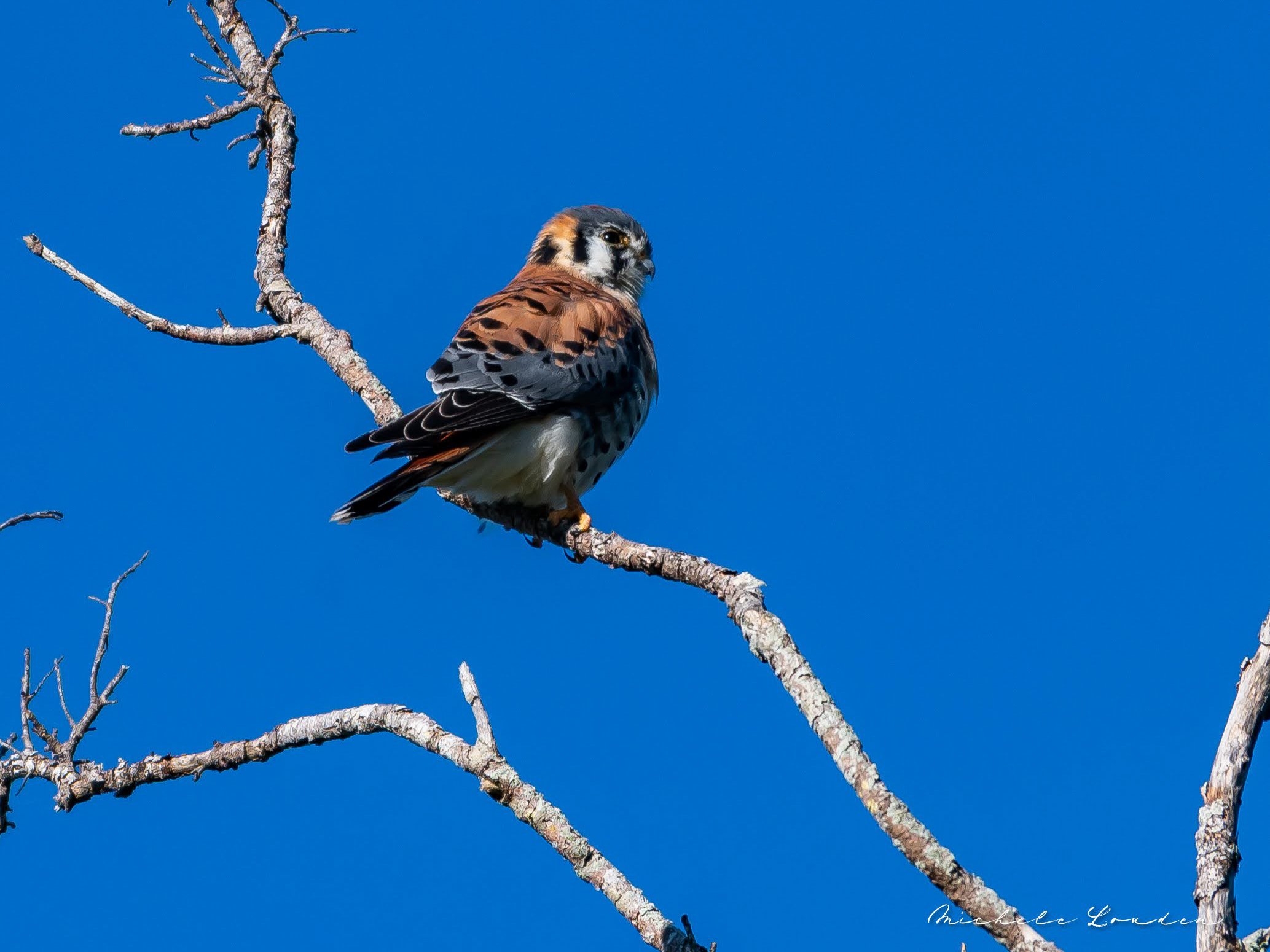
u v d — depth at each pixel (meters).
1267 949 5.79
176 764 8.80
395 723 8.08
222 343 11.66
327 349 11.64
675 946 7.04
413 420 10.16
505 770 7.65
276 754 8.57
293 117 12.49
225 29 12.96
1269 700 5.94
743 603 7.46
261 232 12.40
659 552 8.20
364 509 9.84
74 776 8.91
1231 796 5.88
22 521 8.92
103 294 11.38
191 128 12.06
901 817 6.33
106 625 9.07
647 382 11.70
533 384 10.62
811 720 6.75
